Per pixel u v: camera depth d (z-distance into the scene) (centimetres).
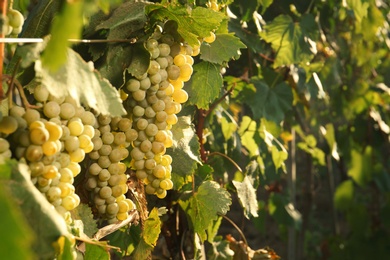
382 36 302
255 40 201
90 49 114
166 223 157
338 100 325
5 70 110
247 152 229
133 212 119
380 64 362
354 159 348
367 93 323
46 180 93
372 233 376
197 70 138
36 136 89
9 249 56
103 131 110
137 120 115
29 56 92
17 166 85
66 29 67
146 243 124
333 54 277
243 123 212
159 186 120
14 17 100
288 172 304
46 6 113
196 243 156
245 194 169
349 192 363
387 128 336
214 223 172
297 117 283
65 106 96
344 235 557
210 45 136
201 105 139
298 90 224
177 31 117
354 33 294
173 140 128
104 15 116
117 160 112
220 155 187
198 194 149
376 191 382
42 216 84
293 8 218
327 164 370
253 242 525
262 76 215
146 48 112
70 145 97
